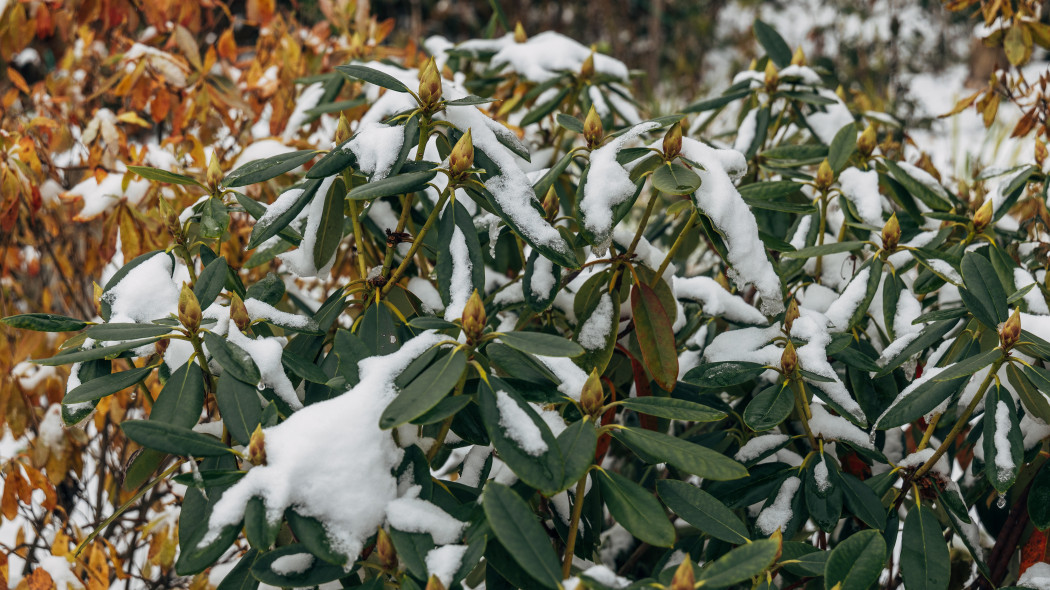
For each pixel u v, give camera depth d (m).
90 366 1.48
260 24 2.56
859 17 4.93
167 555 1.88
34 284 2.54
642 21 6.53
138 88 2.09
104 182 1.95
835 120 1.97
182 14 2.37
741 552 1.31
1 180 1.92
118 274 1.53
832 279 1.80
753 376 1.56
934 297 1.92
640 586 1.31
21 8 2.15
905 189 1.84
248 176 1.51
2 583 1.84
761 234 1.59
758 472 1.57
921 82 5.10
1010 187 1.78
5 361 2.00
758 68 2.16
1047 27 1.94
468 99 1.49
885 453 1.76
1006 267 1.65
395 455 1.40
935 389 1.48
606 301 1.58
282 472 1.33
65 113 2.24
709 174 1.48
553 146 2.33
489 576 1.47
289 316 1.51
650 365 1.55
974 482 1.77
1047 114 1.98
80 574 1.85
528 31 6.26
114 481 2.13
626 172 1.49
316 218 1.55
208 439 1.36
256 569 1.38
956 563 1.77
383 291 1.55
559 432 1.43
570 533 1.41
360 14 2.47
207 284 1.50
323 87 2.20
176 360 1.46
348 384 1.42
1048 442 1.62
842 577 1.34
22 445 2.40
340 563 1.32
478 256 1.47
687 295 1.70
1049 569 1.57
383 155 1.46
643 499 1.37
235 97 2.18
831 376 1.52
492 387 1.37
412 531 1.35
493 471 1.55
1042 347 1.43
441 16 6.40
